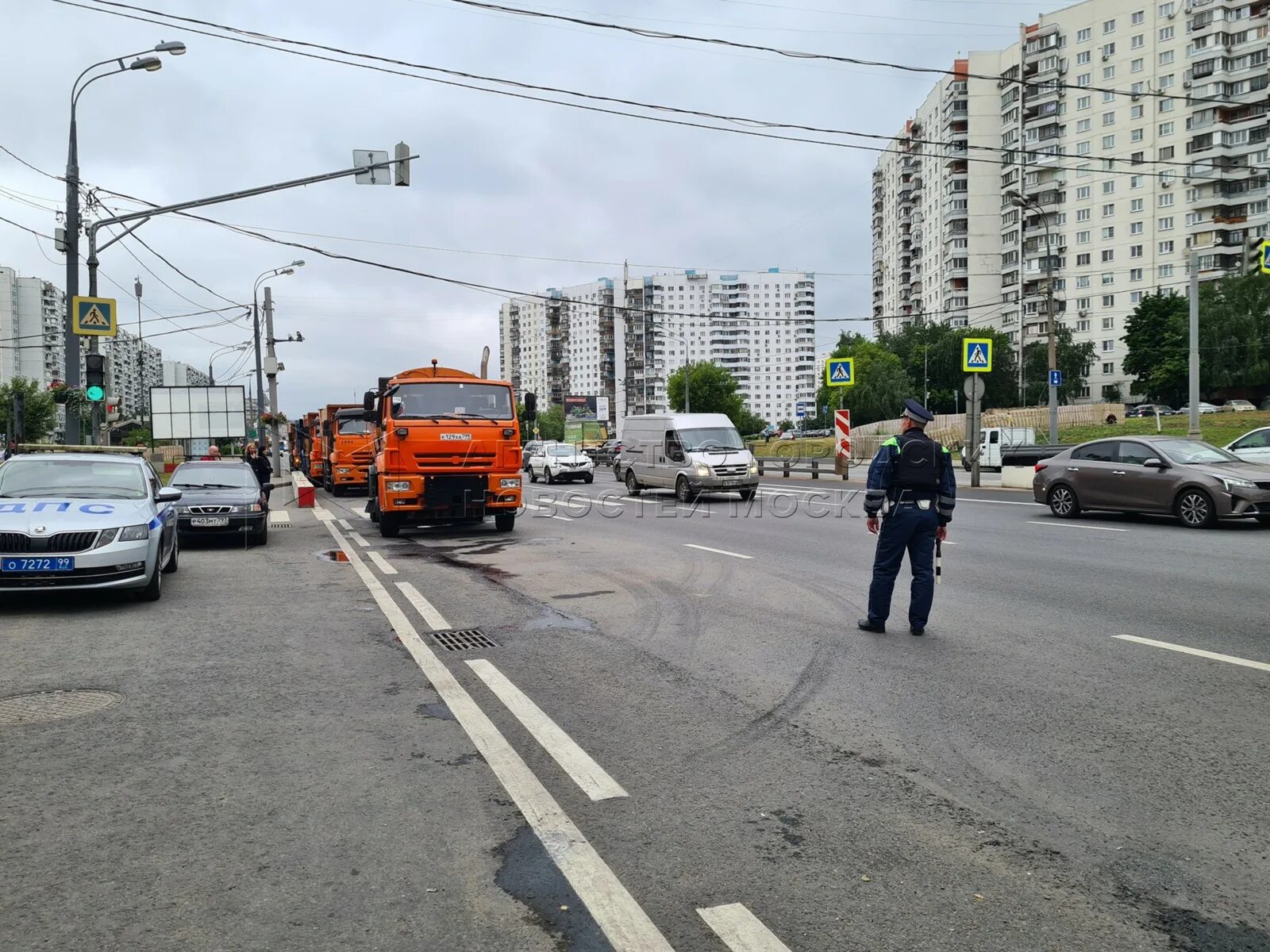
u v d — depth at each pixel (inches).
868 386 3449.8
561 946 108.3
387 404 595.5
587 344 5452.8
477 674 239.0
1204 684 217.0
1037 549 477.7
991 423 2181.3
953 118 4030.5
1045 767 165.2
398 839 138.1
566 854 132.5
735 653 259.1
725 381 4047.7
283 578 428.8
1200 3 3410.4
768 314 5718.5
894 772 164.1
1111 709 198.7
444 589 388.2
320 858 132.3
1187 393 3216.0
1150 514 664.4
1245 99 3378.4
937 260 4323.3
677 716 199.8
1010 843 135.0
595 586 386.0
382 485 601.9
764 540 554.9
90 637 289.9
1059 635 274.1
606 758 173.5
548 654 260.7
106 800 154.5
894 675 231.3
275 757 175.5
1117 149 3654.0
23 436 707.4
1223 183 3425.2
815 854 131.9
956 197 4055.1
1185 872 125.9
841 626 295.3
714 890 121.6
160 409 1459.2
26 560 325.1
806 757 172.7
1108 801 149.6
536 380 5703.7
